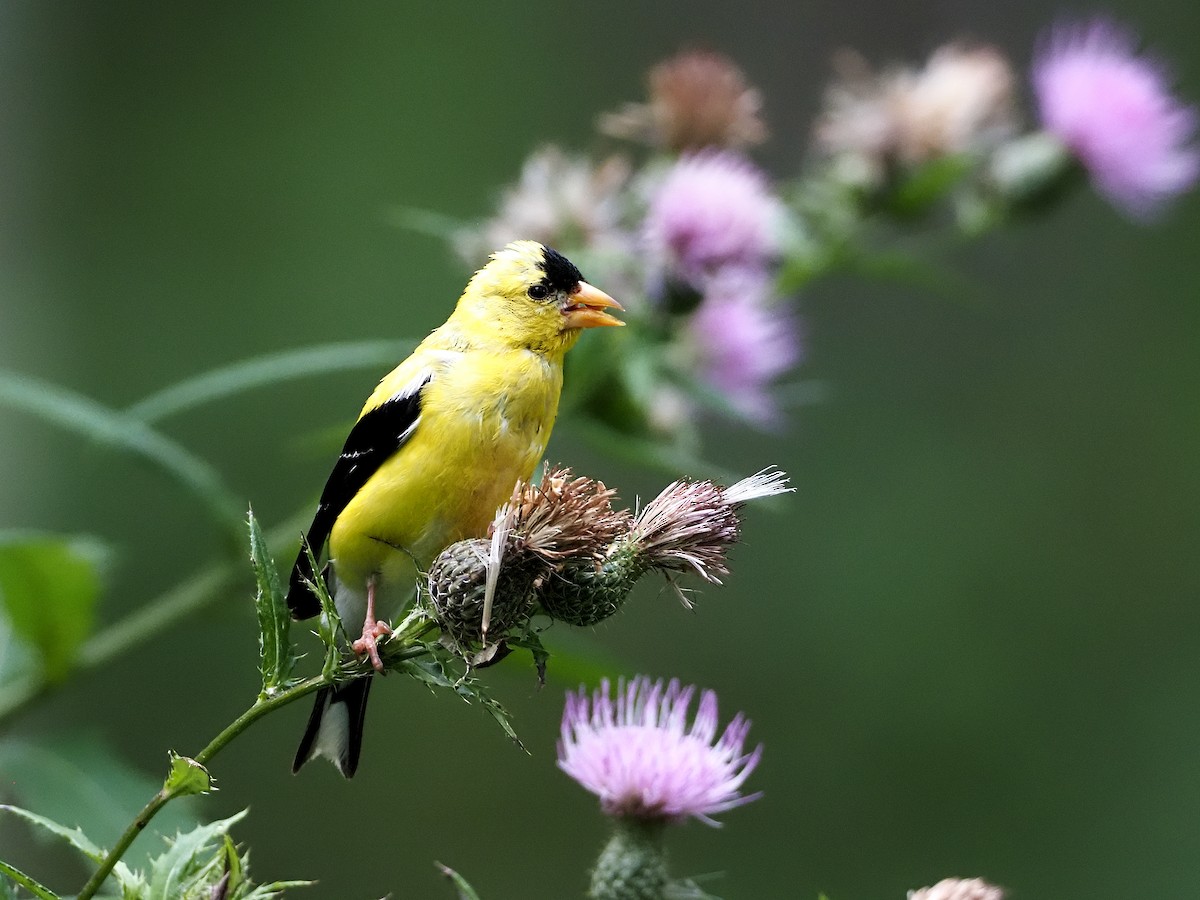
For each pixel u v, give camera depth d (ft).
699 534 14.26
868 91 25.81
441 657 13.21
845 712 39.04
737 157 25.32
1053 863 37.06
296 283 43.96
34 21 45.96
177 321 43.29
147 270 44.11
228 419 39.88
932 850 37.11
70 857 31.63
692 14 49.85
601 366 22.31
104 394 41.81
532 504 13.92
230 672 36.86
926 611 40.55
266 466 39.34
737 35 49.75
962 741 38.73
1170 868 36.52
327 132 47.55
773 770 38.34
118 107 47.37
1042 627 40.65
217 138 47.06
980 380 45.52
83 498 37.14
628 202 24.45
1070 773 38.17
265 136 47.01
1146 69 27.09
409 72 48.47
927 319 46.32
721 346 24.26
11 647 21.38
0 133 45.11
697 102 25.05
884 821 37.70
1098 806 37.55
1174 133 26.55
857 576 41.27
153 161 46.50
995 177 26.61
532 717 39.32
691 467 22.17
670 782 14.43
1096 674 39.75
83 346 42.42
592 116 48.83
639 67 49.67
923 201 24.97
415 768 38.37
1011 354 45.96
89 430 19.31
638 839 14.62
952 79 25.54
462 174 47.24
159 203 45.70
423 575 13.91
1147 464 43.75
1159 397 45.11
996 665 39.75
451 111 48.29
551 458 38.34
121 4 47.91
